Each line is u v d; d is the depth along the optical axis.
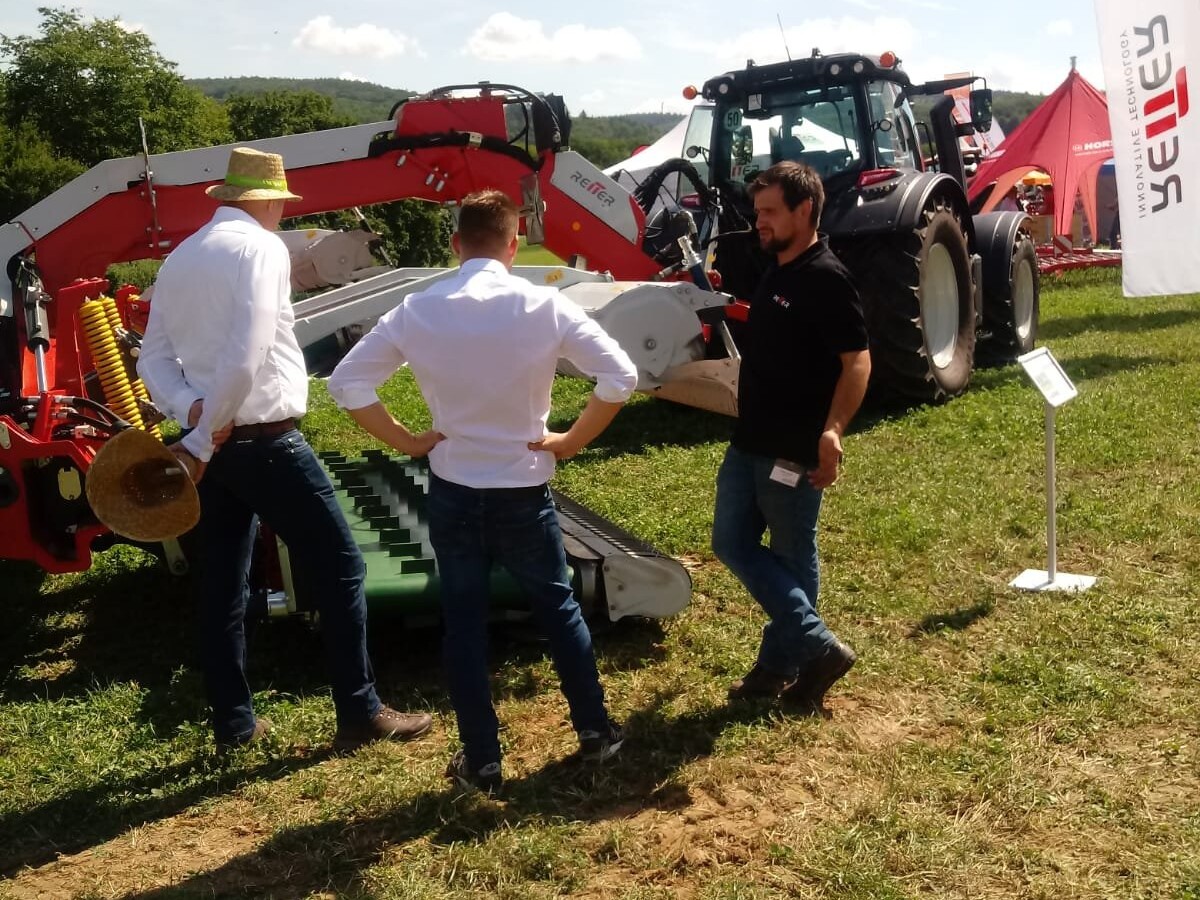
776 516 3.34
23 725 3.60
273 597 3.86
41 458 3.98
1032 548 4.73
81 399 4.10
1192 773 3.01
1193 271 7.36
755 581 3.36
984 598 4.26
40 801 3.14
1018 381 8.13
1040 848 2.71
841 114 7.70
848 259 7.27
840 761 3.17
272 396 3.10
